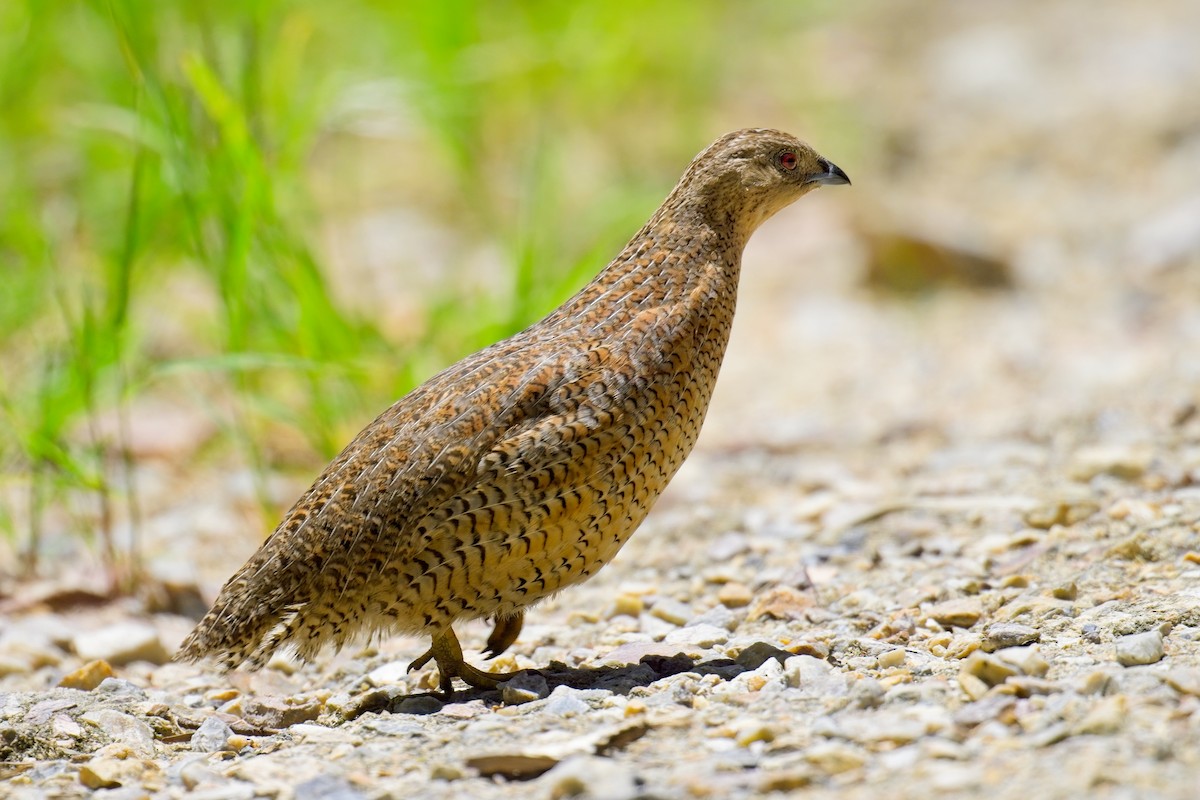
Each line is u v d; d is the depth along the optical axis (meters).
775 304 19.70
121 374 12.03
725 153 9.59
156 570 12.32
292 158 14.42
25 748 8.41
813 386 16.66
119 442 15.26
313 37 19.61
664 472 8.94
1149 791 6.49
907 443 14.44
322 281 13.01
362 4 19.91
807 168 9.73
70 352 13.45
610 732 7.65
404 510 8.45
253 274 12.95
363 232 19.73
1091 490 11.99
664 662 9.18
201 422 15.41
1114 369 15.64
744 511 12.83
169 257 15.96
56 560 12.91
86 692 9.38
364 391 13.61
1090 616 9.21
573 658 9.73
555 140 20.56
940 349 17.36
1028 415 14.50
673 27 24.55
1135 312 17.73
